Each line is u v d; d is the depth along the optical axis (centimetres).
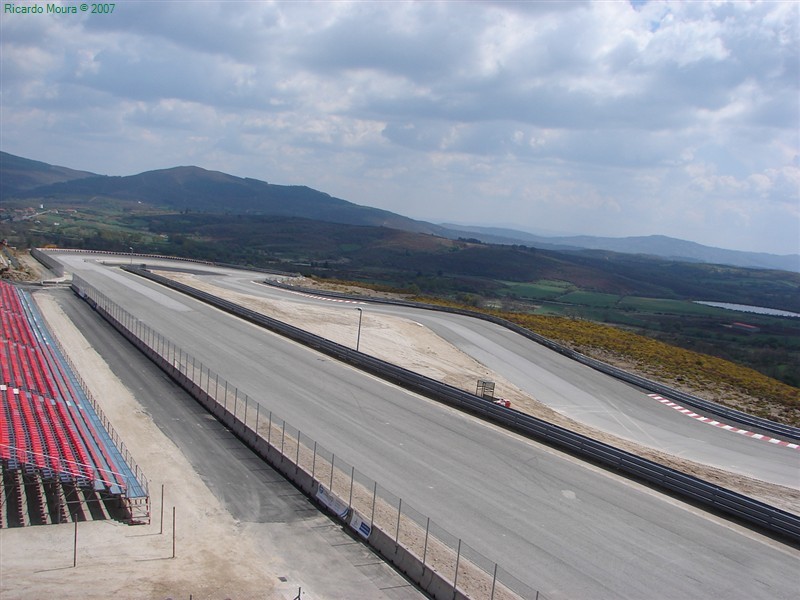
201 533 1853
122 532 1814
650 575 1830
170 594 1528
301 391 3472
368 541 1892
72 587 1507
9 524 1798
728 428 3834
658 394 4503
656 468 2547
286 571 1695
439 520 2061
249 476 2298
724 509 2327
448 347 5400
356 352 4294
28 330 4084
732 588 1798
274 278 9806
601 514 2220
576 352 5447
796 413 4338
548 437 2980
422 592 1664
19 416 2427
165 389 3269
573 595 1689
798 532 2122
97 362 3672
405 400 3500
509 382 4469
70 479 1978
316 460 2459
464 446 2819
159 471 2250
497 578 1728
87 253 10550
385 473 2417
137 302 5841
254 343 4634
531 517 2150
